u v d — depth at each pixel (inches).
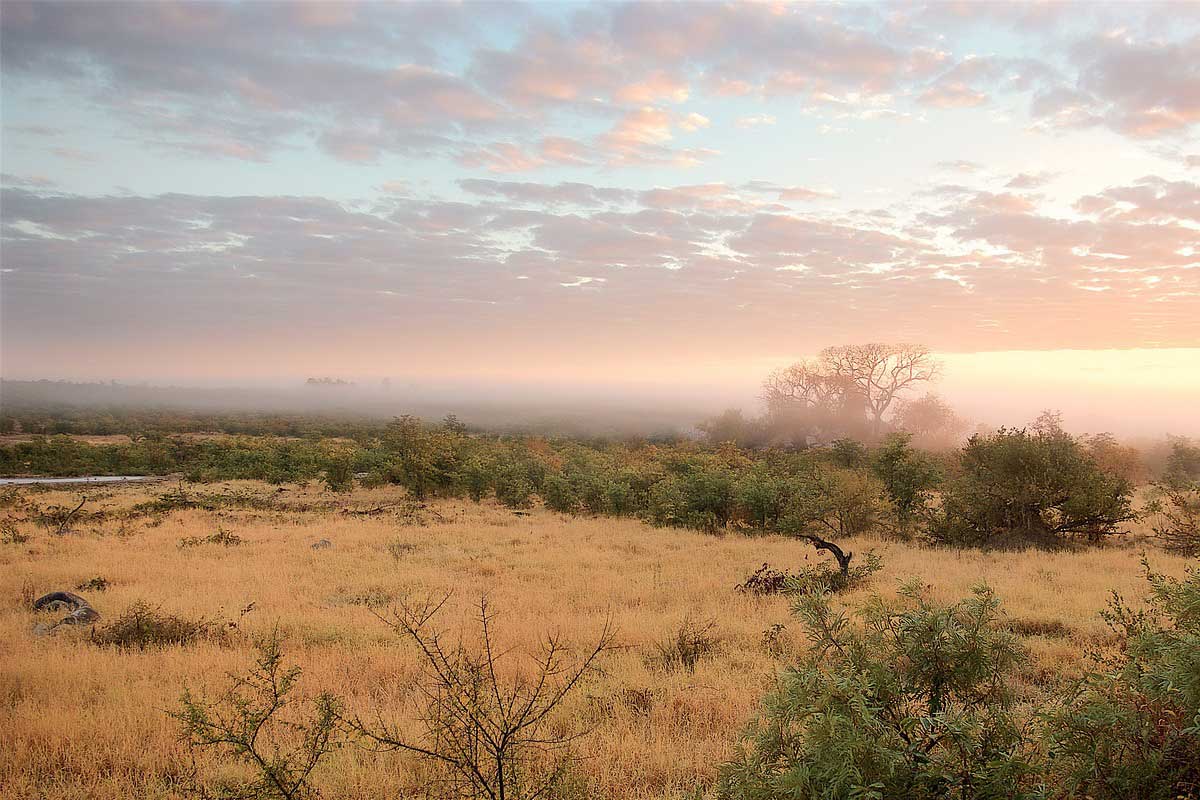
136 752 242.7
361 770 219.3
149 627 398.0
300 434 3853.3
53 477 2258.9
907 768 136.1
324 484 1663.4
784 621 410.0
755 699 280.5
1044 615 413.1
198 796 206.1
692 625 383.2
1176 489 1067.9
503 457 1608.0
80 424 4045.3
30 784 222.7
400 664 334.0
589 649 356.8
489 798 166.4
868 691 144.5
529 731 233.5
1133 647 155.6
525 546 782.5
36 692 302.4
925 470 983.0
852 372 2625.5
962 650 163.0
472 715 172.2
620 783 216.7
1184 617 155.8
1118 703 142.8
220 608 427.2
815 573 532.4
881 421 2684.5
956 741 138.5
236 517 1079.6
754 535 915.4
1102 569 593.0
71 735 252.4
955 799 134.5
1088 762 133.3
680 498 1015.0
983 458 836.0
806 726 143.0
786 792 134.7
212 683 309.3
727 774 151.9
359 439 3097.9
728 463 1595.7
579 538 860.6
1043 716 142.1
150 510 1136.8
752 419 2746.1
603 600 489.7
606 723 261.6
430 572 604.4
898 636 167.6
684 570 617.9
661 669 330.6
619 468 1480.1
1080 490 762.8
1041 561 644.1
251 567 633.0
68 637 398.3
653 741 249.1
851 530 905.5
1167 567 590.2
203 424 4352.9
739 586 523.8
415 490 1446.9
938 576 563.2
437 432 1585.9
